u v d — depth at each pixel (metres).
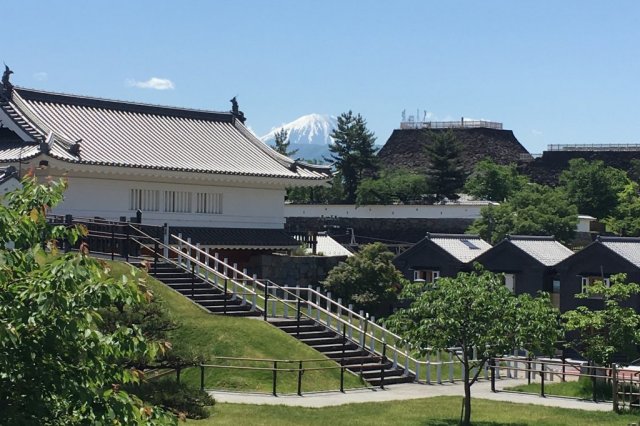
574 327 40.97
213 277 45.56
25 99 54.72
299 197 115.94
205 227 56.75
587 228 92.62
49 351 14.25
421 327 32.34
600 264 54.72
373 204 97.56
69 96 56.62
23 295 14.06
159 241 44.97
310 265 59.16
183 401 28.33
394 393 37.53
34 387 14.29
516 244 58.75
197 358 29.67
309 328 41.72
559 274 56.34
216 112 63.88
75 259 14.38
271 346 38.56
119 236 43.22
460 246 63.41
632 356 43.00
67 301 14.13
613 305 41.03
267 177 57.84
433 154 112.62
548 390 40.34
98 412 14.45
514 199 90.56
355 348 41.38
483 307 32.09
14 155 49.00
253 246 57.19
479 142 136.62
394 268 57.75
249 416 30.48
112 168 50.72
